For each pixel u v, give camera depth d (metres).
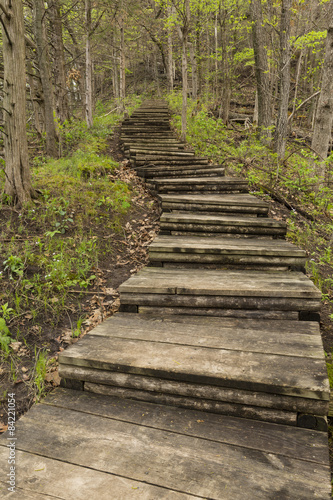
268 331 2.70
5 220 4.88
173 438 1.83
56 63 11.55
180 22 10.02
